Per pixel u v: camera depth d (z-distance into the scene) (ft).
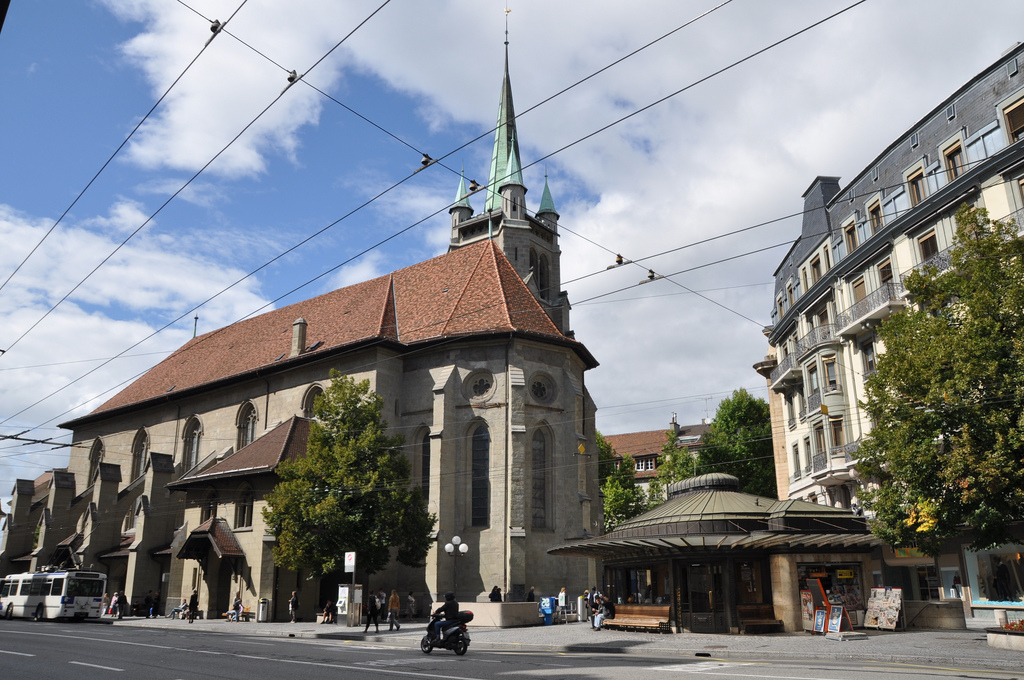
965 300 73.46
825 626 84.84
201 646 74.49
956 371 69.92
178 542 150.41
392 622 107.76
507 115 244.22
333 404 122.93
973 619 98.68
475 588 133.90
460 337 143.84
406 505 121.19
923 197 110.63
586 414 162.71
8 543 199.00
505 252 219.41
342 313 178.29
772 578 92.84
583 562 140.97
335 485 117.70
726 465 215.31
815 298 140.36
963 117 103.30
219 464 151.74
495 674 48.21
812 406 137.18
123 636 90.94
